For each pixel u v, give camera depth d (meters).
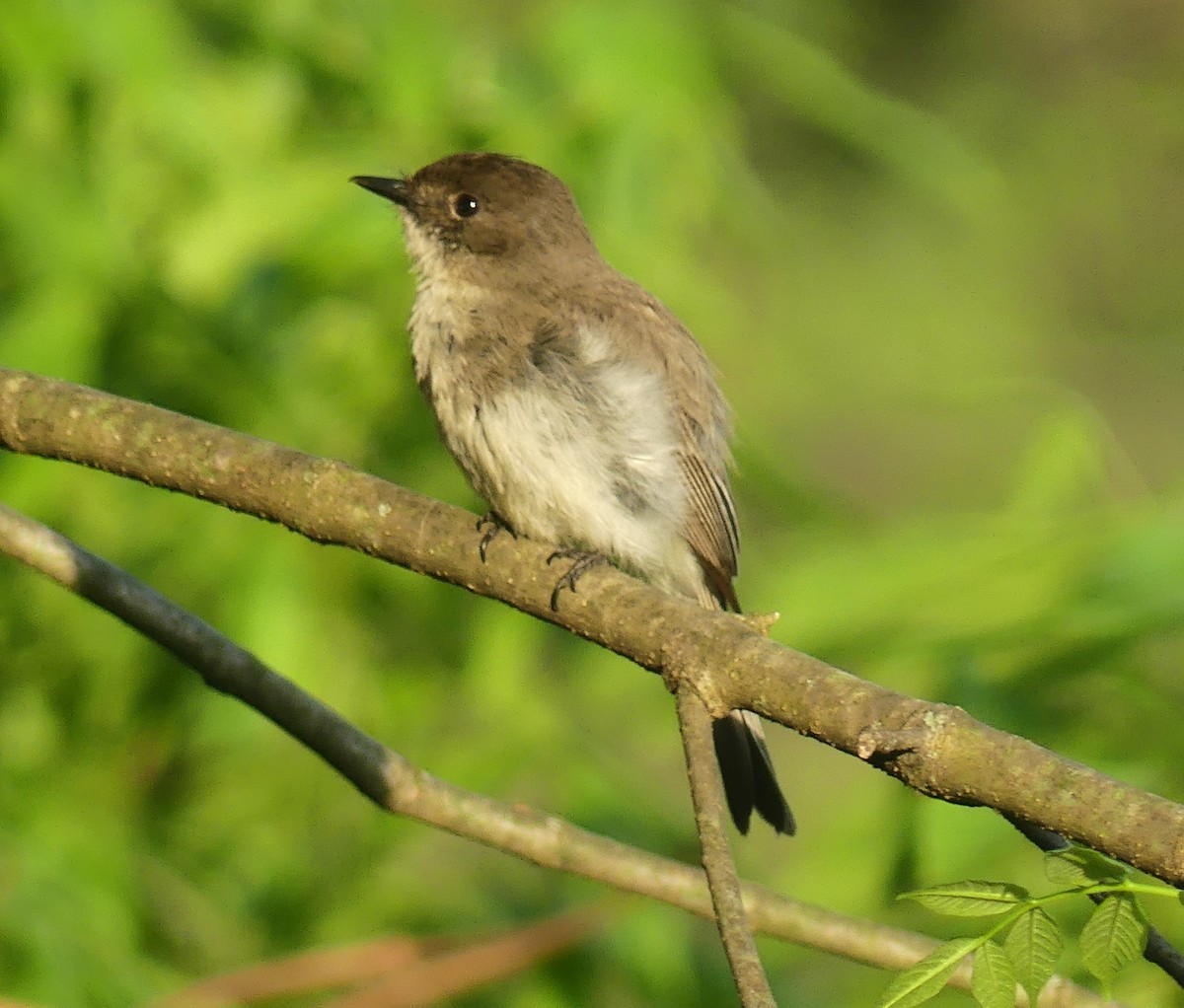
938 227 17.72
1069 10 19.42
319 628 10.82
